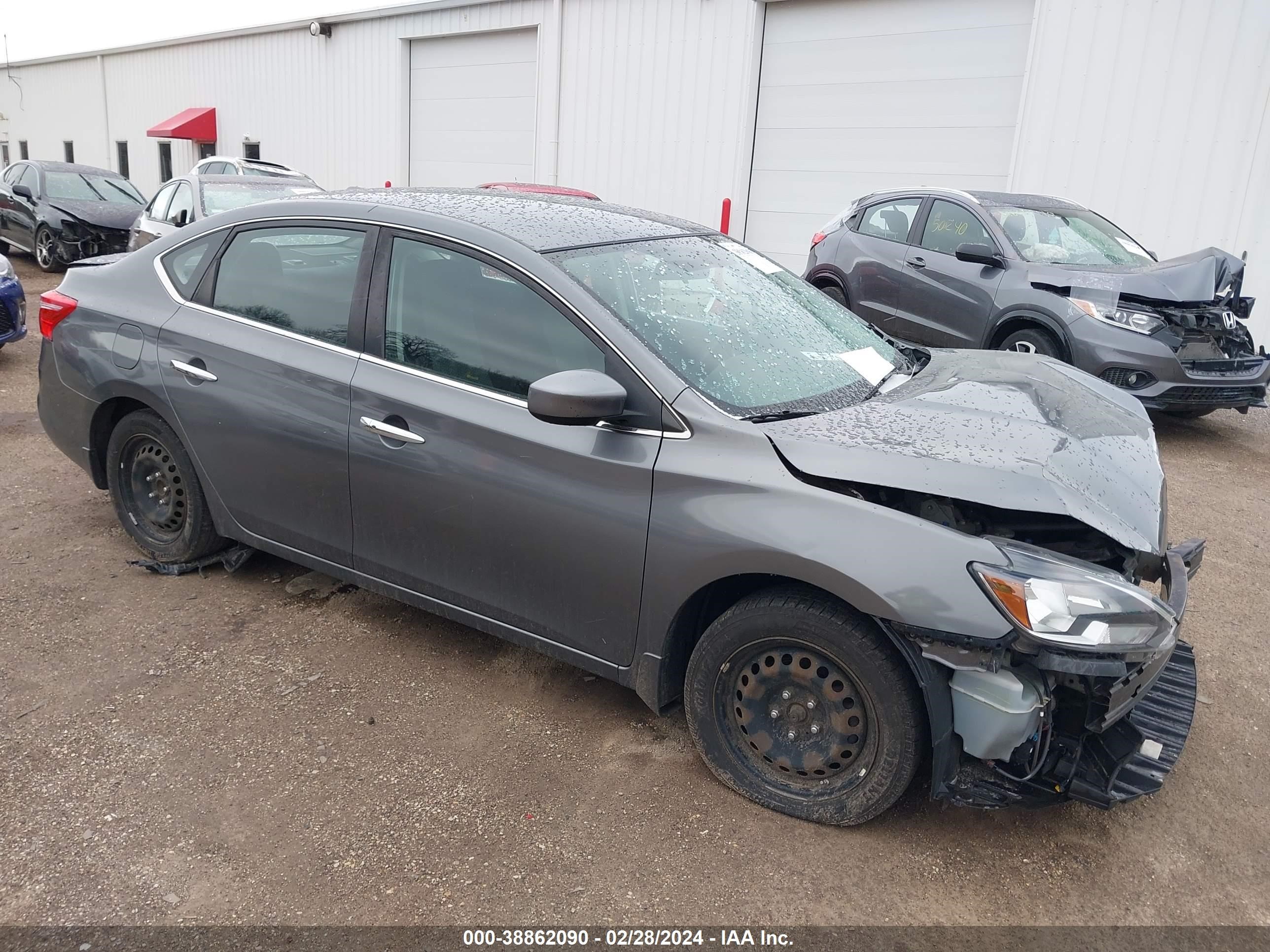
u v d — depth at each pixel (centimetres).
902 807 277
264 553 426
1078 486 250
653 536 266
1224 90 891
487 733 304
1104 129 967
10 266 770
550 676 340
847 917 234
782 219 1244
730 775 276
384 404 310
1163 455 670
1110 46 951
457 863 247
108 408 396
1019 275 719
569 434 279
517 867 246
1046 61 991
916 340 802
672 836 260
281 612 378
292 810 264
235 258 361
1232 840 271
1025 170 1022
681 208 1322
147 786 271
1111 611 227
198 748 289
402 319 315
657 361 273
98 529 448
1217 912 243
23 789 267
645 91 1326
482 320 300
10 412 650
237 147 2105
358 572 338
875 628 246
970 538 237
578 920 229
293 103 1928
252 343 345
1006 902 242
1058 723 249
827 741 261
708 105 1266
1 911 224
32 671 326
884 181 1148
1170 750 264
